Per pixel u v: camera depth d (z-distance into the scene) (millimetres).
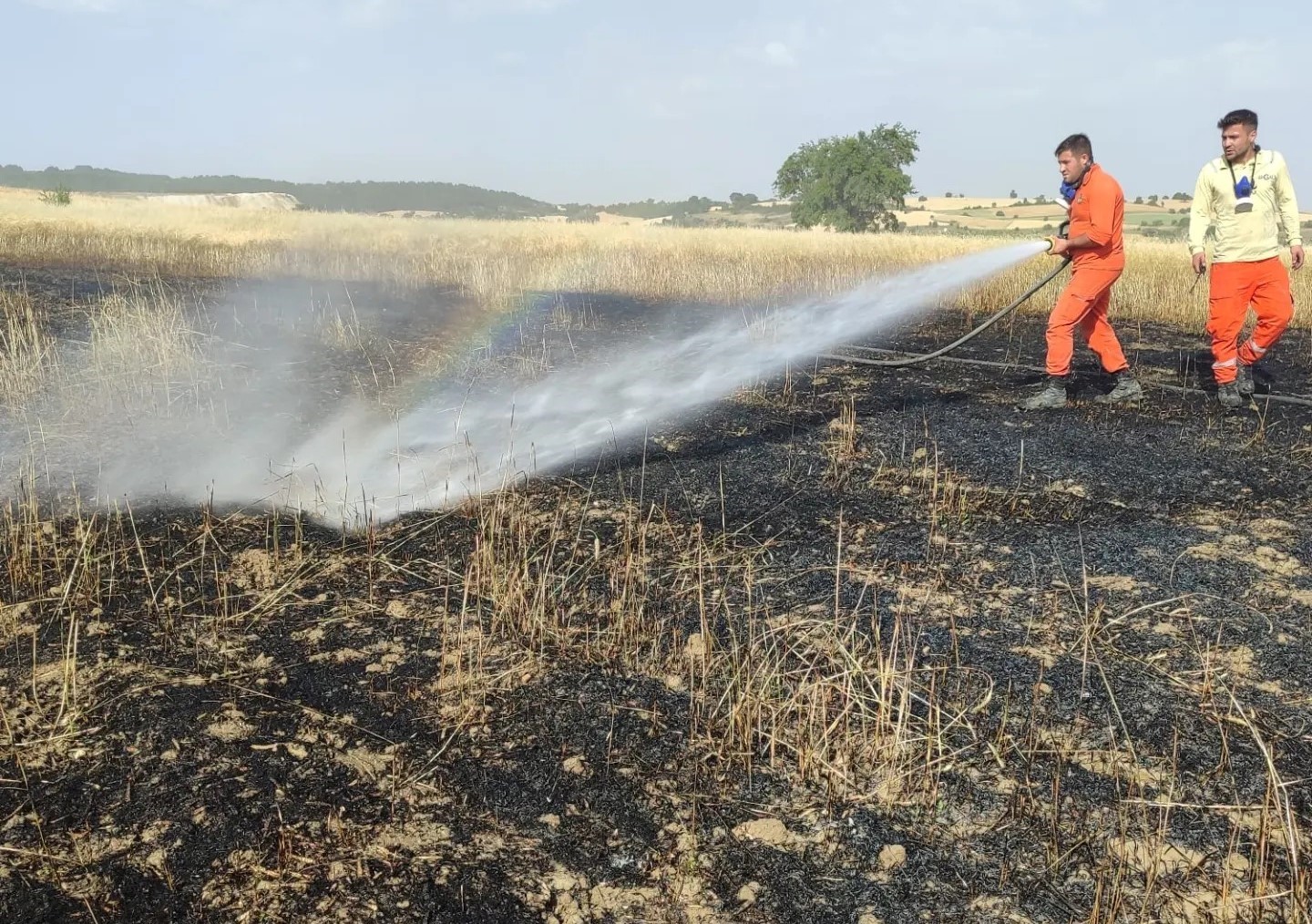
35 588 3760
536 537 4414
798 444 5887
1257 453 5535
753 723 2867
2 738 2773
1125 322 11414
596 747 2812
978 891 2246
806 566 4070
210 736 2822
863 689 3029
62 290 12516
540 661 3299
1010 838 2418
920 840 2418
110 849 2346
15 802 2514
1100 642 3371
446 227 30562
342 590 3842
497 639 3451
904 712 2809
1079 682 3121
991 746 2768
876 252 19312
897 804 2557
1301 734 2822
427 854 2357
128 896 2199
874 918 2168
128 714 2920
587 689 3119
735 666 3195
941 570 3996
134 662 3250
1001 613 3604
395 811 2518
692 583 3912
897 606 3668
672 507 4824
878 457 5594
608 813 2523
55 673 3152
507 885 2258
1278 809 2324
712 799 2582
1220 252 6535
